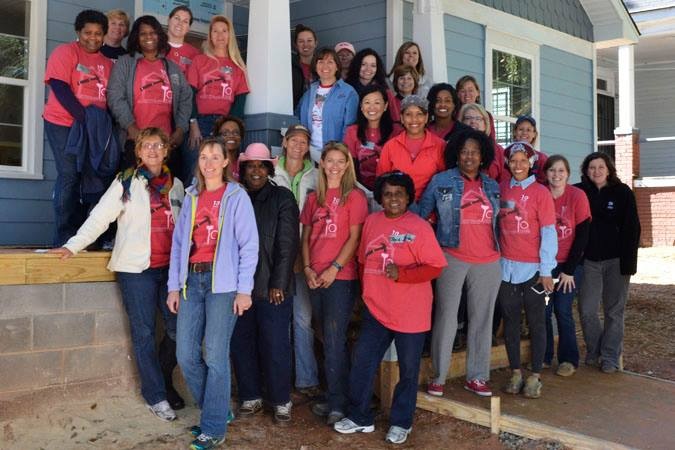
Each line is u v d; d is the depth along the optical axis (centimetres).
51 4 654
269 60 593
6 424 418
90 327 454
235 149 520
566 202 584
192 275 425
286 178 516
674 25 1501
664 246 1497
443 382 508
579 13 1151
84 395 452
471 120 573
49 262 433
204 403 428
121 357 469
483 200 491
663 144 1783
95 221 440
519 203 514
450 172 496
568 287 581
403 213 462
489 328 509
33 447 409
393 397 461
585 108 1162
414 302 452
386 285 454
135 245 443
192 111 565
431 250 448
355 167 547
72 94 481
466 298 514
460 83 643
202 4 790
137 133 493
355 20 837
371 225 468
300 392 536
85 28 486
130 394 473
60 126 489
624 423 468
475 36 957
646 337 779
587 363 637
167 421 459
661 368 652
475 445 451
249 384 484
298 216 473
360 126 546
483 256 492
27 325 428
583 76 1158
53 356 438
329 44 862
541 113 1074
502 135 1009
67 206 496
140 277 448
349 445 446
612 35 1158
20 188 633
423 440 459
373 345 463
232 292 424
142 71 505
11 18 634
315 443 448
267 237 462
